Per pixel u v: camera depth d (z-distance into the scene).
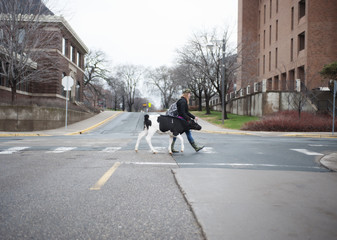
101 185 5.18
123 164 7.36
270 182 5.44
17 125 21.30
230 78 35.44
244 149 10.78
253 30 51.59
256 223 3.40
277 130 22.34
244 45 36.81
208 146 11.70
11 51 21.50
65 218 3.58
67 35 35.84
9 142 12.92
